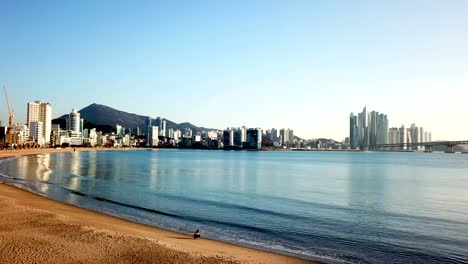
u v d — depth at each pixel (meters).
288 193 50.47
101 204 36.78
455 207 40.28
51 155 186.00
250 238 24.73
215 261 18.42
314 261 19.69
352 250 22.50
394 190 55.97
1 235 21.77
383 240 25.12
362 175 85.94
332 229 28.33
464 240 25.48
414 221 32.25
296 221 31.11
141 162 135.88
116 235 22.44
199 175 79.31
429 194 51.44
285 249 22.19
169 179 68.12
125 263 17.69
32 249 19.23
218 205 38.62
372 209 38.25
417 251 22.58
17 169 84.06
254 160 179.25
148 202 39.34
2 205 31.50
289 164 140.50
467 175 88.12
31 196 39.38
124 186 54.16
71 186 52.12
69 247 19.78
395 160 196.00
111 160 146.12
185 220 30.20
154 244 20.81
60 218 27.00
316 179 73.88
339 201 43.62
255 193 49.81
